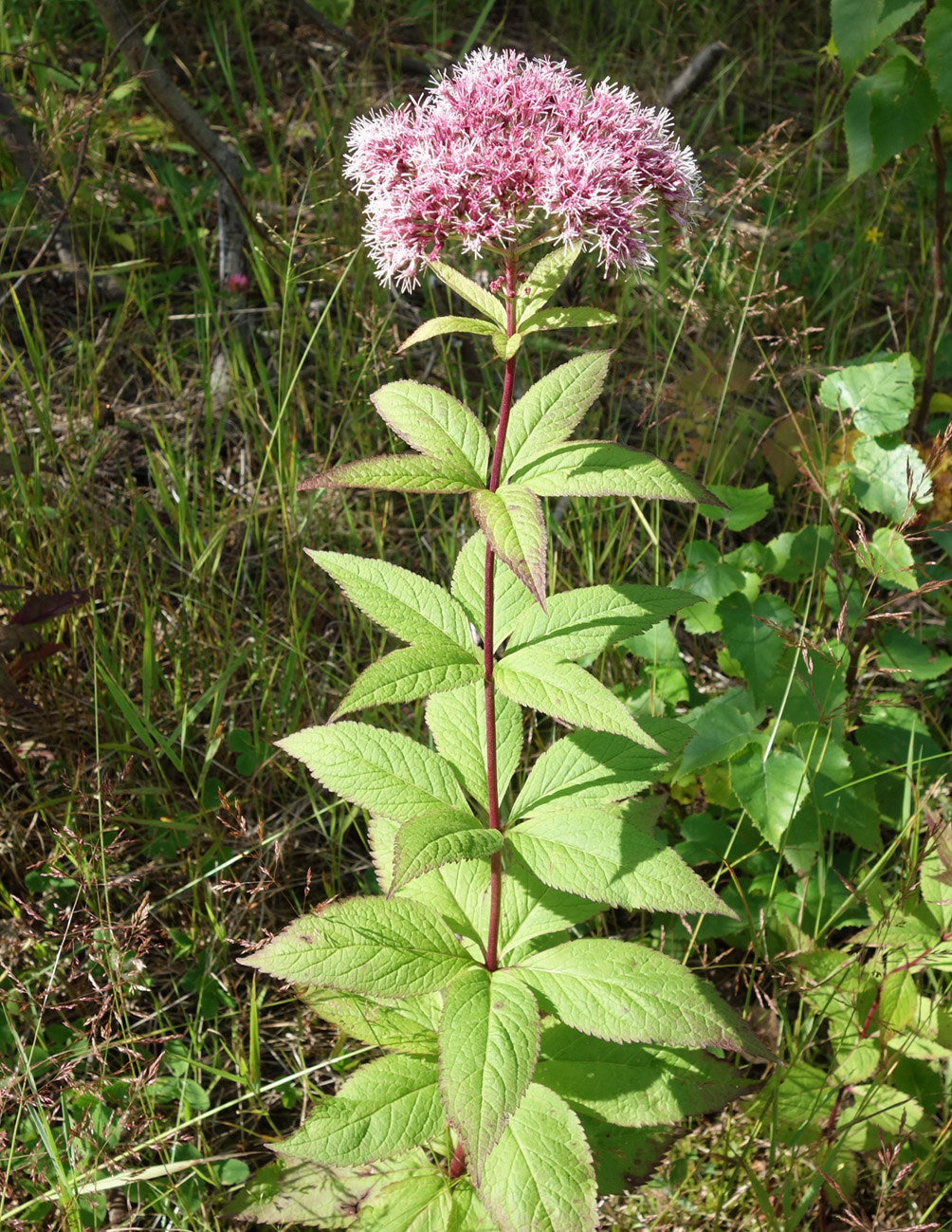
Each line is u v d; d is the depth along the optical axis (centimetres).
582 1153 53
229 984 71
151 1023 70
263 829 73
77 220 109
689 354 109
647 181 52
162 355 105
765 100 147
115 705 81
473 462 51
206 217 119
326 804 80
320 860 79
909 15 84
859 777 76
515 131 51
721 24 154
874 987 65
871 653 81
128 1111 61
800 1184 64
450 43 150
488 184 50
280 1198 59
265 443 95
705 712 76
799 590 89
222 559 93
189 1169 64
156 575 90
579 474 50
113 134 112
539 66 52
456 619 55
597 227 50
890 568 76
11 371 94
